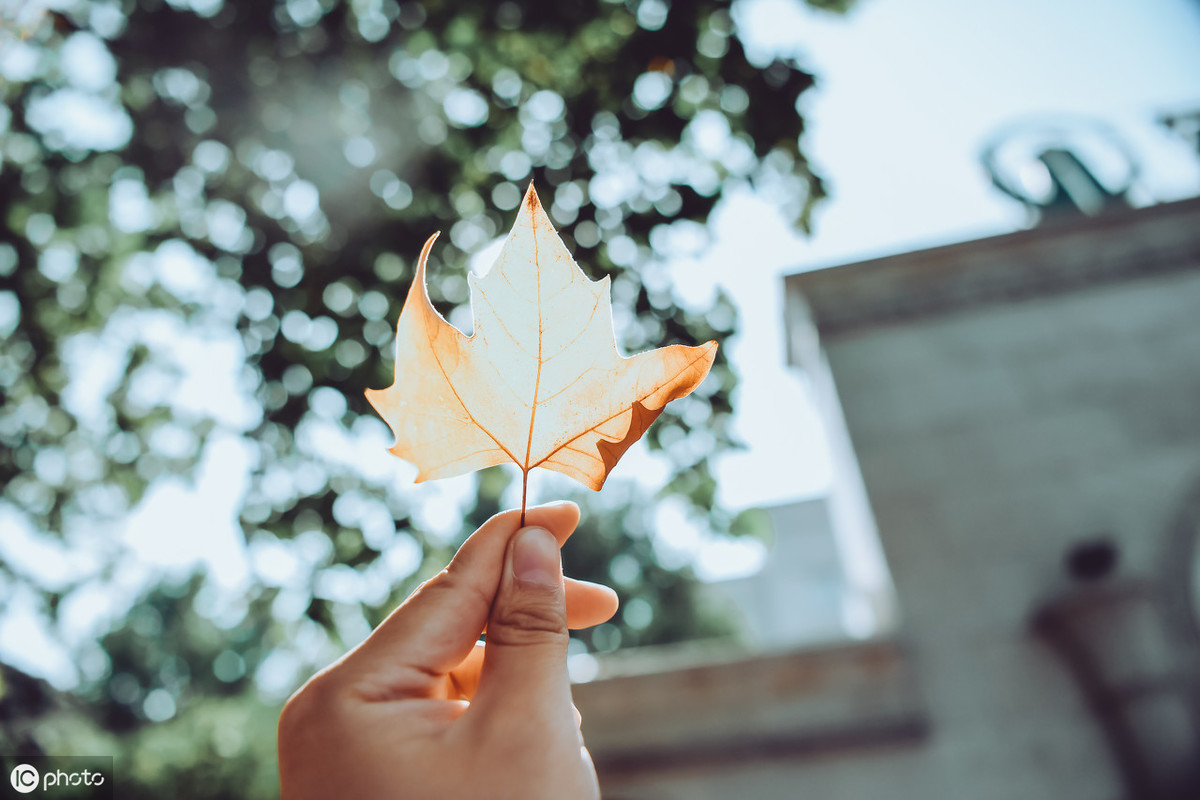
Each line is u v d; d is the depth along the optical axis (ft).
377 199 16.80
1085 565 23.39
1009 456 26.00
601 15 17.25
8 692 18.88
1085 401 26.37
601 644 66.39
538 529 4.00
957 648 23.62
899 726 22.98
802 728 23.65
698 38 16.66
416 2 17.54
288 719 3.58
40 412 20.10
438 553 15.69
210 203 18.16
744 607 83.05
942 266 29.22
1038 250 28.81
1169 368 26.20
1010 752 22.07
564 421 3.66
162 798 49.11
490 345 3.61
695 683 24.68
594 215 16.28
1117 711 21.13
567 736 3.49
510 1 16.85
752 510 19.98
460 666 4.50
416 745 3.39
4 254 18.79
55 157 18.29
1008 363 27.53
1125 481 24.81
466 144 16.92
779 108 16.22
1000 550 24.64
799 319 31.12
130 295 20.18
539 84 17.92
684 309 16.44
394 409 3.42
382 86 17.53
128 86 17.65
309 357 16.19
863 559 30.37
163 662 74.59
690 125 16.67
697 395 16.53
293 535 15.14
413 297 3.50
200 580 68.39
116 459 20.17
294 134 17.22
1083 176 31.50
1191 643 21.06
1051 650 22.99
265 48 17.63
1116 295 27.84
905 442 26.76
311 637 15.89
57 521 20.24
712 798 23.30
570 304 3.64
